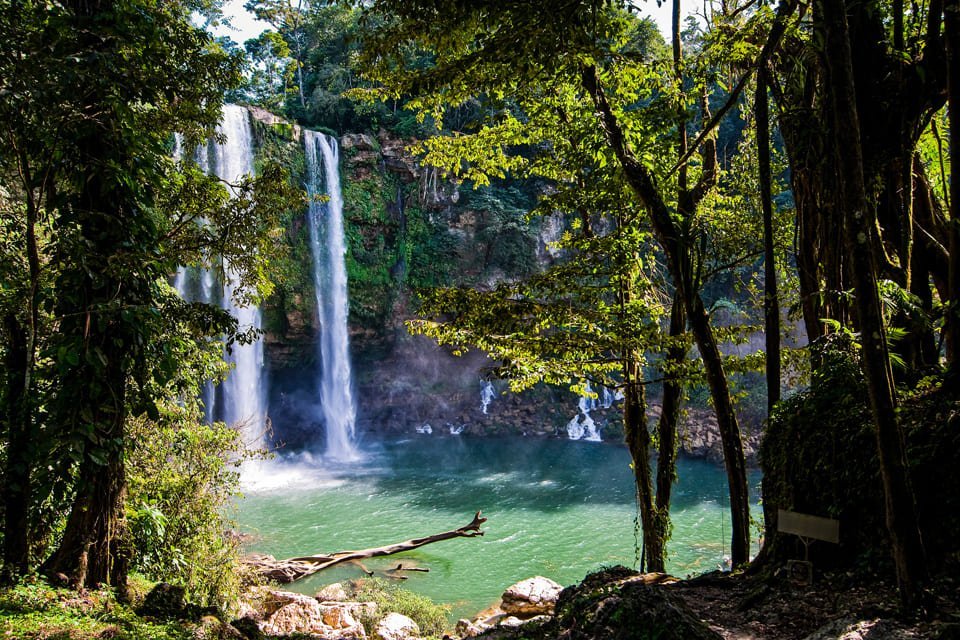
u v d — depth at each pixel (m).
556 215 40.62
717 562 17.88
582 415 38.69
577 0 6.55
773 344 8.06
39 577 7.33
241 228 9.28
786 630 5.22
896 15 7.53
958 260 6.00
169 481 10.80
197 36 9.36
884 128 6.95
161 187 8.45
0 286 7.50
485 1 6.75
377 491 26.59
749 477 27.05
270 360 36.00
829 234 7.60
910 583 4.53
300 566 17.17
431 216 41.25
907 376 6.99
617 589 5.56
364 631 12.48
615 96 11.23
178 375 10.49
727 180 13.56
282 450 35.44
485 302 10.87
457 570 17.98
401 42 8.02
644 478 11.58
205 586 10.77
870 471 5.86
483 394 41.19
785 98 9.01
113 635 6.08
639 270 12.27
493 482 27.98
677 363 10.59
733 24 10.45
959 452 5.32
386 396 40.81
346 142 38.84
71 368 7.59
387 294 40.06
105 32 7.21
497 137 12.55
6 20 6.80
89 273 7.21
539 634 5.69
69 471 7.82
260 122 34.81
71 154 7.22
